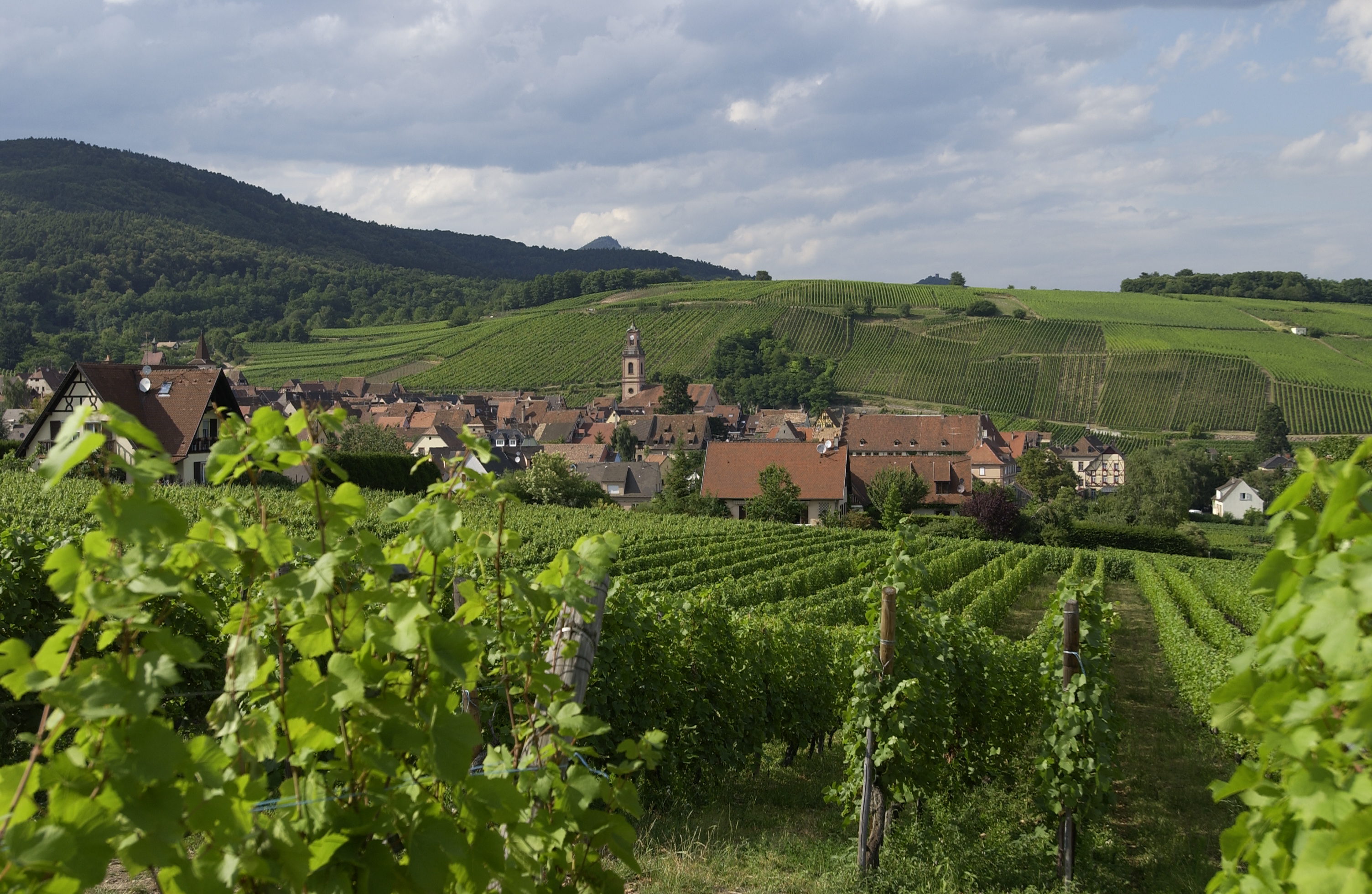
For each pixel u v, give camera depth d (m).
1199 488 90.69
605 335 180.12
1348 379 125.69
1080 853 8.20
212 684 7.41
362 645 1.98
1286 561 1.73
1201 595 30.08
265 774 1.81
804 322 172.75
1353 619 1.46
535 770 2.50
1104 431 126.38
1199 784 11.57
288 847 1.67
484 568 2.56
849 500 69.38
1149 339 146.75
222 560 1.72
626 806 2.67
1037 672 12.75
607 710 8.59
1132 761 12.67
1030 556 43.66
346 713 1.93
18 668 1.49
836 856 7.32
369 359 181.38
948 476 70.62
